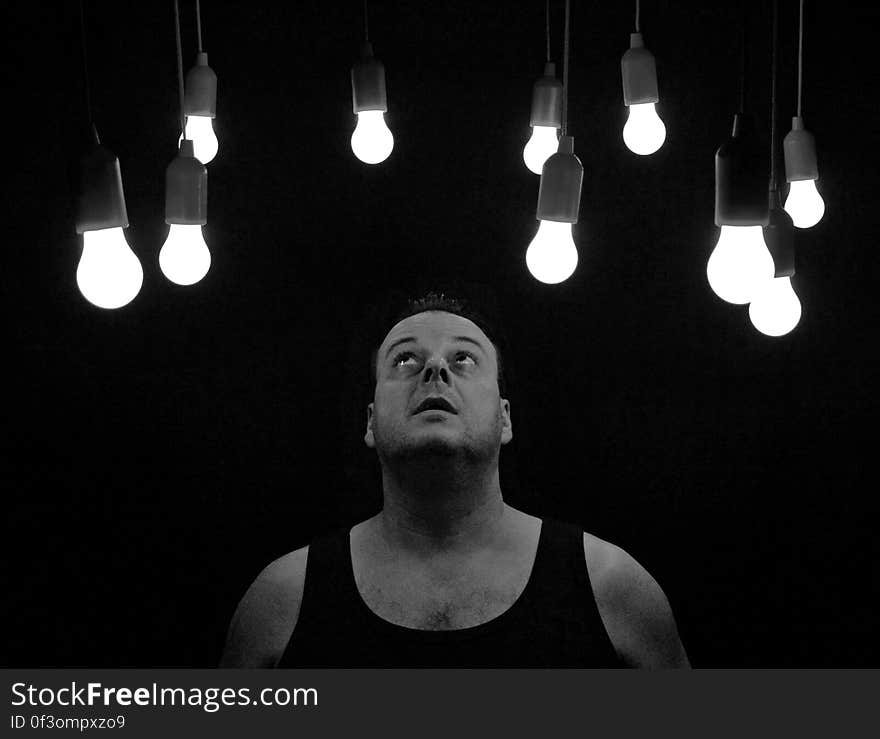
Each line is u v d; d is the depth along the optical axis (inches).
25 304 116.6
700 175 119.2
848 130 117.5
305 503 119.9
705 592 119.3
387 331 89.9
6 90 114.6
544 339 120.3
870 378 118.0
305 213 119.6
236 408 119.6
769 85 118.0
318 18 118.4
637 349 120.4
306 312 120.0
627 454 120.3
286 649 81.6
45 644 116.6
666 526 119.8
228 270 119.3
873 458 118.3
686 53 118.6
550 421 120.3
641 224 119.9
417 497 82.4
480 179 119.9
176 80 117.0
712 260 67.1
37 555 117.0
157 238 117.9
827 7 117.3
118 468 118.1
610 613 82.0
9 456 116.8
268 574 85.1
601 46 118.8
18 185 115.6
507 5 119.0
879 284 117.7
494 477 84.4
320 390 120.1
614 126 119.4
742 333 119.3
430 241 120.1
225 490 119.3
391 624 80.4
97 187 68.0
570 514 120.0
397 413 83.4
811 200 86.7
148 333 118.4
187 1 116.9
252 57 118.2
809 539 118.9
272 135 118.9
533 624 80.3
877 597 117.7
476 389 84.0
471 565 82.1
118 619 117.5
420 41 119.2
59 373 117.3
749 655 118.2
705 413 119.9
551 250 72.3
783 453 119.1
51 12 114.1
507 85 119.3
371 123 87.4
